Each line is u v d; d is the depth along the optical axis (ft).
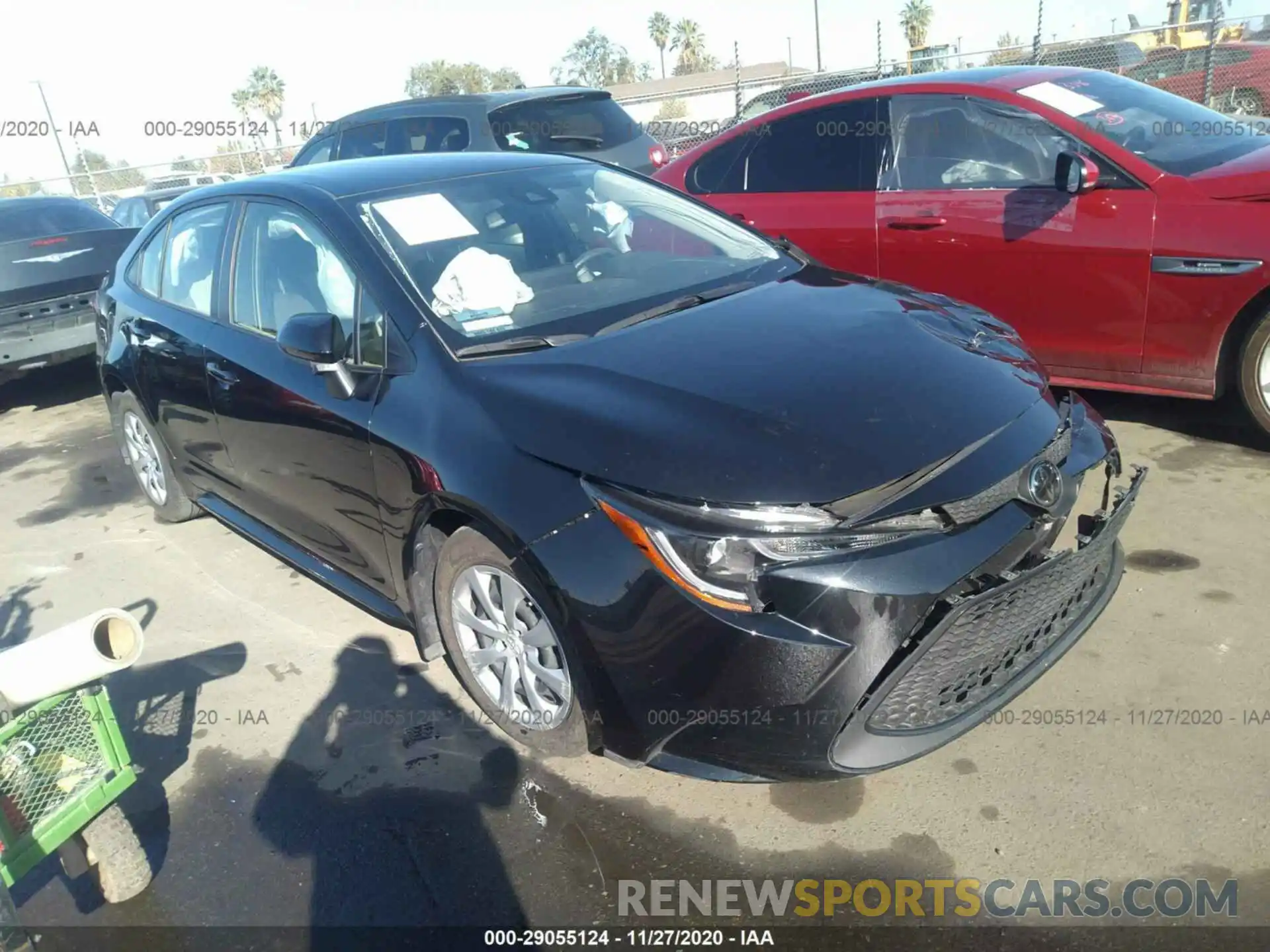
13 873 7.64
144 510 17.94
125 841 8.67
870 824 8.68
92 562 15.93
